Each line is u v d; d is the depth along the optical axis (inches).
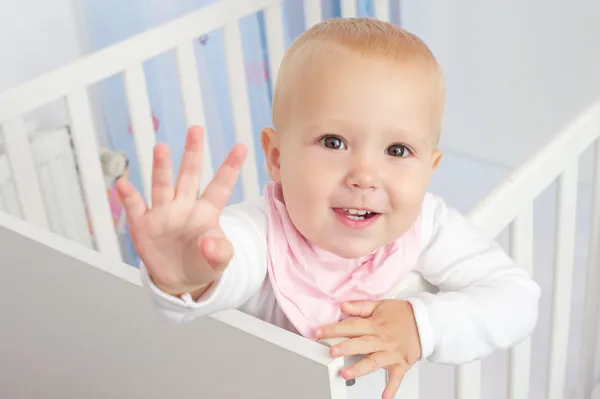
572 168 44.1
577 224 83.0
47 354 41.3
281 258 33.4
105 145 78.5
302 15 85.4
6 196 65.4
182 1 76.7
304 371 28.6
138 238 26.0
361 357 30.6
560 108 90.0
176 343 33.2
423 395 61.8
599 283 53.6
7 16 69.5
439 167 97.5
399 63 30.5
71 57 75.0
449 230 35.8
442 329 32.2
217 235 26.2
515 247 42.2
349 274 34.3
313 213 31.4
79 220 73.6
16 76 71.5
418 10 96.5
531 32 88.9
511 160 96.1
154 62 75.9
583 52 85.9
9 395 46.3
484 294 33.9
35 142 67.8
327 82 30.3
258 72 82.0
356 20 32.9
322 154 30.8
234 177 26.1
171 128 79.4
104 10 74.2
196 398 34.3
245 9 65.6
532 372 67.7
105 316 36.1
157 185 25.6
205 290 28.4
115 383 38.4
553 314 47.9
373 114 30.0
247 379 31.0
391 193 31.0
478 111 96.7
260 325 30.0
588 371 57.9
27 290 39.4
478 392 41.5
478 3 91.4
